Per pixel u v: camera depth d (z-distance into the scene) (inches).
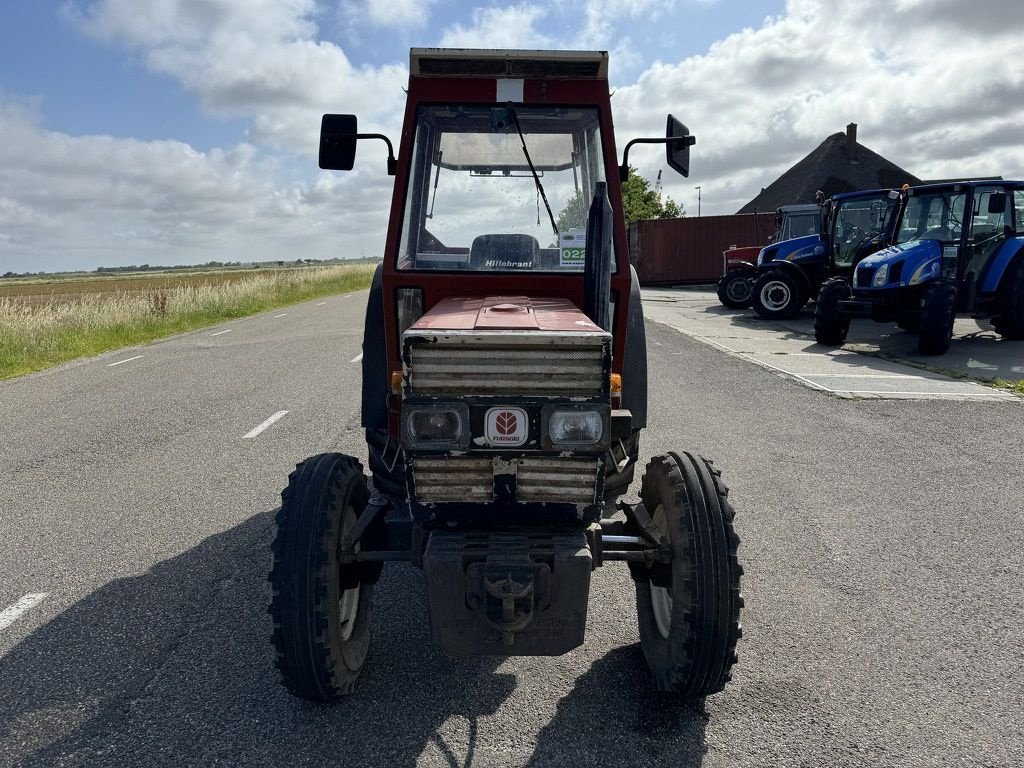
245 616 149.1
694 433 284.0
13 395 397.1
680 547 109.0
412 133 140.2
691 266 1291.8
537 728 112.6
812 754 106.2
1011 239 482.3
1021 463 241.1
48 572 170.9
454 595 101.4
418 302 139.3
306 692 111.0
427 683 125.4
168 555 179.6
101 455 268.5
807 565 170.1
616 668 129.9
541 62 135.9
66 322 683.4
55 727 113.8
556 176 142.1
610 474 153.2
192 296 966.4
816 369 418.6
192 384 412.5
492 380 97.4
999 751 106.7
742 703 118.7
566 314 112.4
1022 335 504.4
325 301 1172.5
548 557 101.3
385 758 105.9
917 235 497.0
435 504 103.8
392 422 141.6
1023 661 130.4
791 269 700.7
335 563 110.1
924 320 446.0
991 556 173.6
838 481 227.5
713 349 504.7
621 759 105.3
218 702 119.8
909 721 113.9
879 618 146.0
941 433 278.4
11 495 226.2
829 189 1628.9
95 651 136.3
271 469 247.6
